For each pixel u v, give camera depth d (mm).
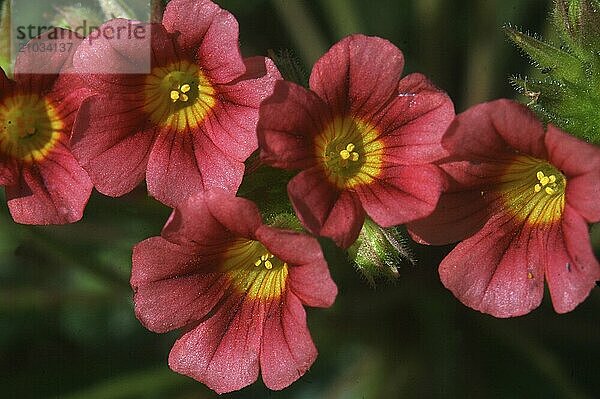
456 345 292
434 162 241
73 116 250
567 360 296
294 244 236
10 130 251
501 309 245
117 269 289
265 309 248
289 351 243
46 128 252
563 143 234
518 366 292
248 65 243
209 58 243
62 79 249
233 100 244
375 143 245
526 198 246
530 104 255
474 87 312
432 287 292
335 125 244
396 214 239
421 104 241
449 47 316
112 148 245
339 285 283
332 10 316
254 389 297
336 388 293
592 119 253
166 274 245
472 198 244
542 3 318
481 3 313
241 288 249
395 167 243
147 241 243
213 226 241
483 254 245
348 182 244
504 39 314
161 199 245
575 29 259
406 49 316
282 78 245
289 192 237
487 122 236
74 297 294
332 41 322
